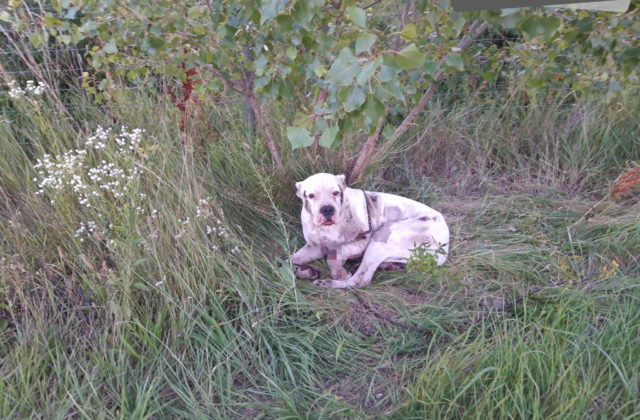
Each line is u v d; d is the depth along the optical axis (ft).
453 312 8.30
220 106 12.04
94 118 11.77
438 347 7.77
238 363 7.45
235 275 8.39
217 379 7.28
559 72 9.07
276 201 10.57
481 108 12.94
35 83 12.07
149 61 9.95
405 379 7.31
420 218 9.49
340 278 9.34
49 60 11.72
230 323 7.81
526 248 9.76
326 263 9.78
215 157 10.85
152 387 7.00
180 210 9.04
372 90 5.99
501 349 7.02
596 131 12.19
